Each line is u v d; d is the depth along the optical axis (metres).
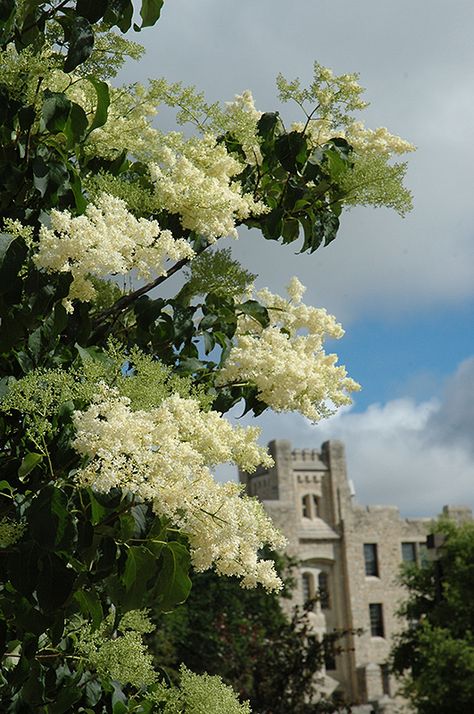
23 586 2.97
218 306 4.67
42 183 3.53
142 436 2.86
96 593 3.38
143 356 3.53
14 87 3.58
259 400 4.53
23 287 3.27
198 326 4.60
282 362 4.39
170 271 4.36
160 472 2.84
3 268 3.09
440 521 35.91
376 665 50.09
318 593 23.45
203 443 3.21
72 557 3.12
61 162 3.63
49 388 3.09
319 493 54.75
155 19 4.01
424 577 36.38
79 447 2.80
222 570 3.31
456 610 32.25
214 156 4.32
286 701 21.48
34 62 3.55
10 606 3.33
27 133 3.69
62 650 3.99
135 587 3.17
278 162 4.85
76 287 3.28
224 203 4.00
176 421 3.13
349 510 54.34
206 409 3.56
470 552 33.06
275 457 54.06
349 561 53.28
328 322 5.05
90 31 3.54
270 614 23.38
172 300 4.37
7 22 3.55
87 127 3.82
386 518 54.94
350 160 4.77
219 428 3.40
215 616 22.31
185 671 4.14
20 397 3.10
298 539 52.91
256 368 4.42
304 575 53.16
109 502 2.95
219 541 3.08
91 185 3.86
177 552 3.19
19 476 3.27
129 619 4.22
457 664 29.44
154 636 21.16
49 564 2.98
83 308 3.65
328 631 52.44
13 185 3.64
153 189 4.34
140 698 4.23
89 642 3.95
